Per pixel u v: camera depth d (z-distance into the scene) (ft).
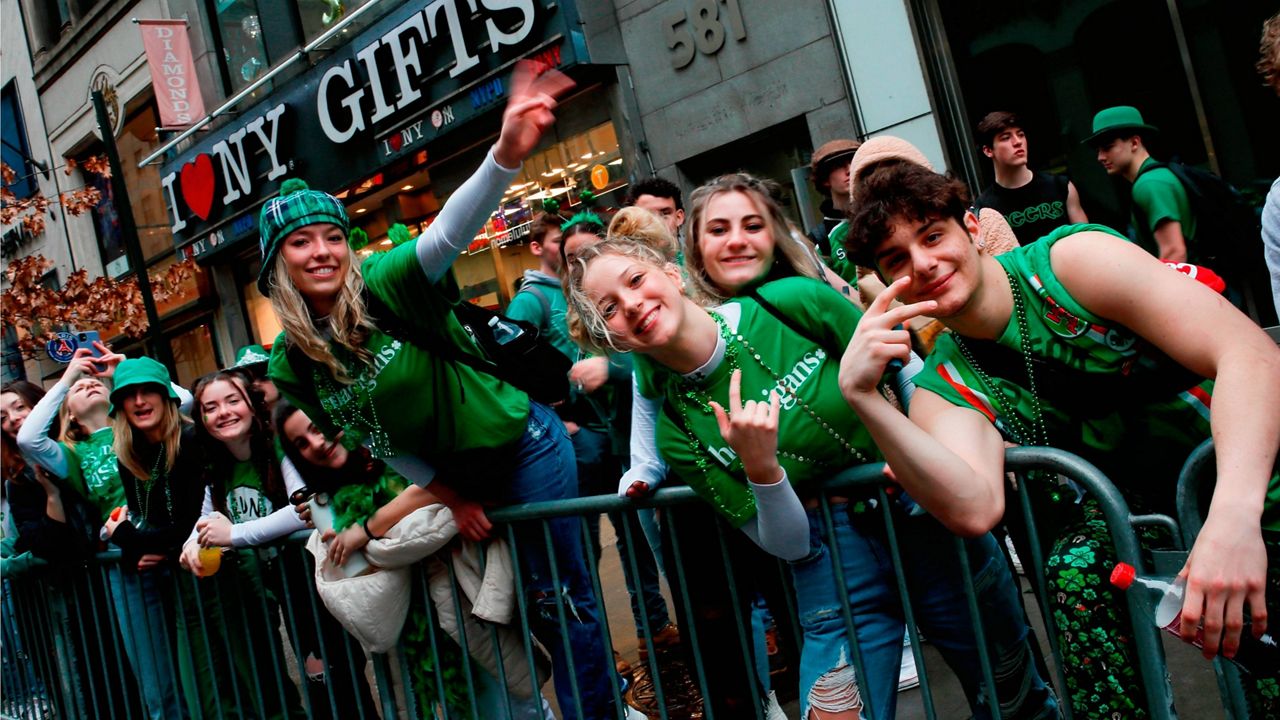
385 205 35.94
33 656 16.97
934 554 7.55
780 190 9.19
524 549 9.83
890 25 22.53
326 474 10.30
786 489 7.13
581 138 28.86
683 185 27.02
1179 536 5.89
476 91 29.19
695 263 9.11
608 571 18.62
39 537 14.65
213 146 39.88
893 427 5.95
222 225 40.50
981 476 6.16
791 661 10.62
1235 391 5.39
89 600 15.10
